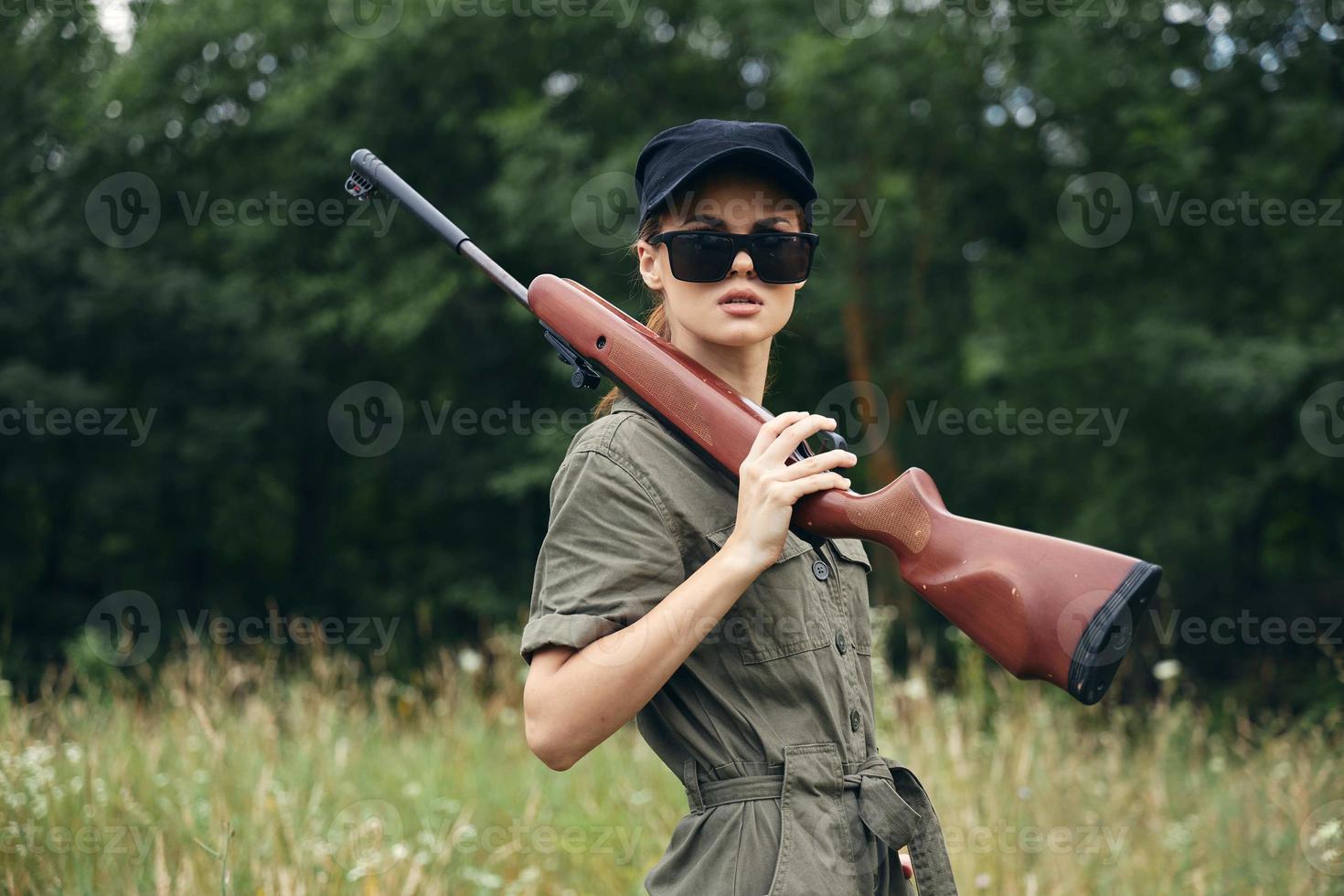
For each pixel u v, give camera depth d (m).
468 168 12.77
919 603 11.41
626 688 1.48
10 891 3.02
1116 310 10.75
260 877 3.12
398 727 5.51
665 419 1.66
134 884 3.07
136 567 13.96
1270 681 8.53
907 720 4.91
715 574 1.49
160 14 12.60
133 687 5.11
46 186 11.32
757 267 1.68
